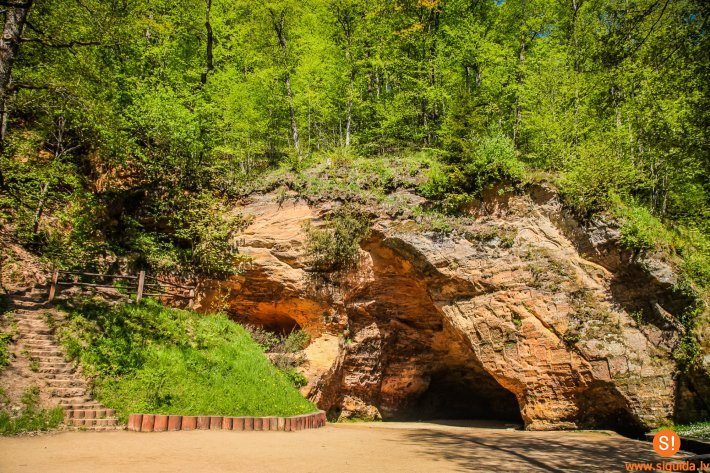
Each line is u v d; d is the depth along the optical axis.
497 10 26.66
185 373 11.79
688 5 7.97
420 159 19.17
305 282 17.92
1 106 12.61
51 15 14.23
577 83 18.34
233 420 10.63
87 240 16.47
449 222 17.33
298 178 19.03
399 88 27.39
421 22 26.33
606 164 15.84
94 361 10.99
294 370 16.72
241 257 18.02
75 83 14.87
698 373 13.30
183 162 19.08
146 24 18.69
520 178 16.98
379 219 17.98
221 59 25.38
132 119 18.50
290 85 24.91
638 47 8.70
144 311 13.64
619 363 14.07
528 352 15.26
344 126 27.61
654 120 14.81
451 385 21.44
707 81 9.59
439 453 9.28
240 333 15.57
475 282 16.38
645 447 10.66
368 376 18.84
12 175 14.96
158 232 18.75
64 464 6.21
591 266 15.45
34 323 11.60
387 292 18.59
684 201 18.00
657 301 14.34
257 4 24.25
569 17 21.80
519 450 10.02
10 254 14.38
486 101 22.56
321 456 8.07
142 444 8.04
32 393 9.46
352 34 26.64
